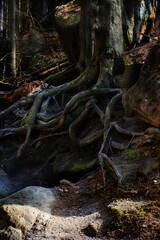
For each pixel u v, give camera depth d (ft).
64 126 27.81
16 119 32.58
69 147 25.00
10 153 28.81
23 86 37.32
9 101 36.94
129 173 15.31
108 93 26.45
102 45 28.40
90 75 29.48
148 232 11.23
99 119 25.45
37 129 28.68
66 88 30.45
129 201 13.51
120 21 28.86
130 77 20.45
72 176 21.26
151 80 17.63
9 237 13.23
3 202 15.03
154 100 17.08
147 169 14.39
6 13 52.95
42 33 56.49
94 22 28.27
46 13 62.90
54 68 45.34
